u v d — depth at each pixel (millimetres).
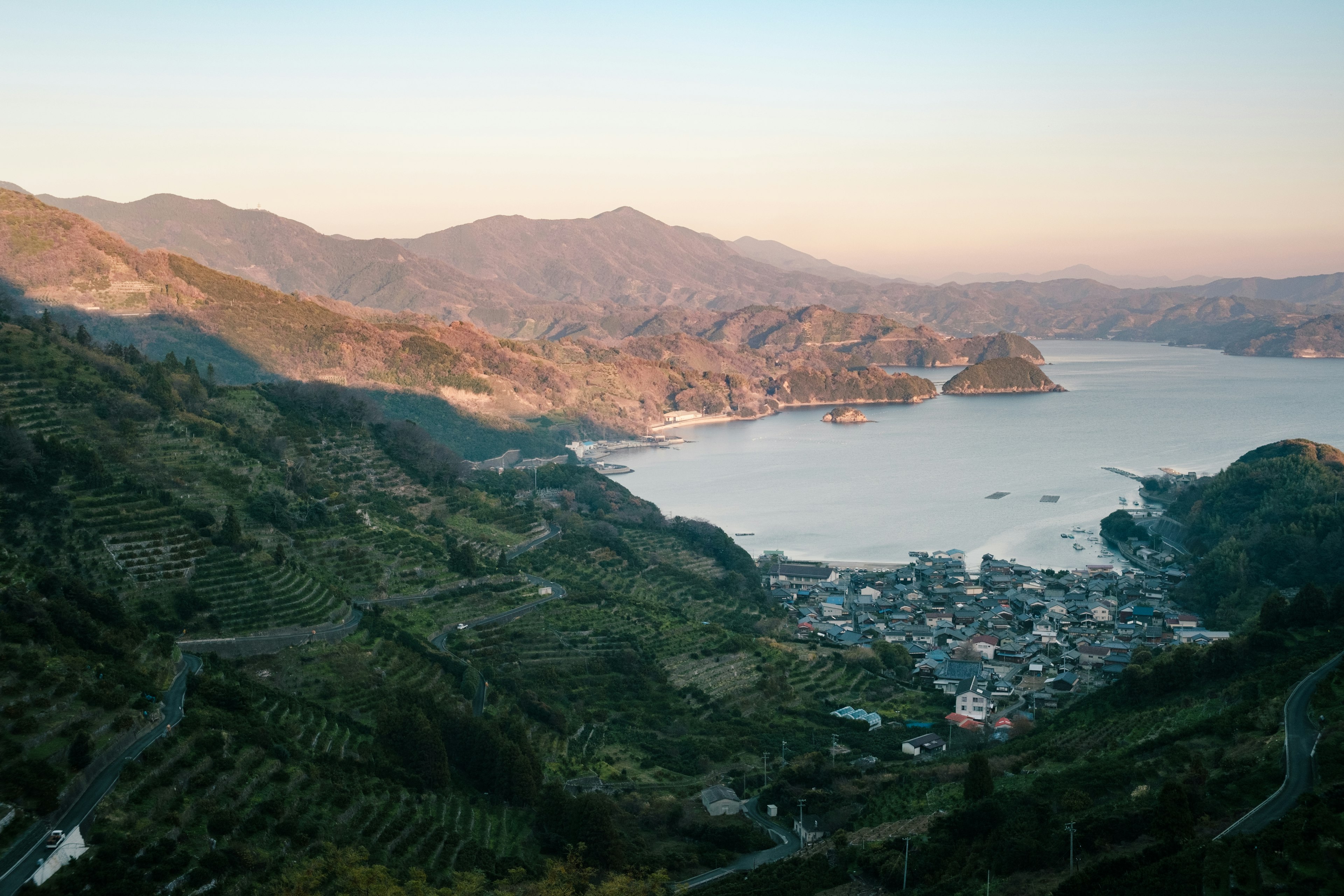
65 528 166625
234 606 167875
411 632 192375
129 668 118875
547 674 191625
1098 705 174625
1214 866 82750
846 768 156250
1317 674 132625
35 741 97500
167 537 174375
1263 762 105250
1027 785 120938
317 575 197000
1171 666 161875
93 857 85250
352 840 104875
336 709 146875
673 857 125312
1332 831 82125
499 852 116125
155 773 99562
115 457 197250
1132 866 89938
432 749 129750
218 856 90875
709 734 181750
